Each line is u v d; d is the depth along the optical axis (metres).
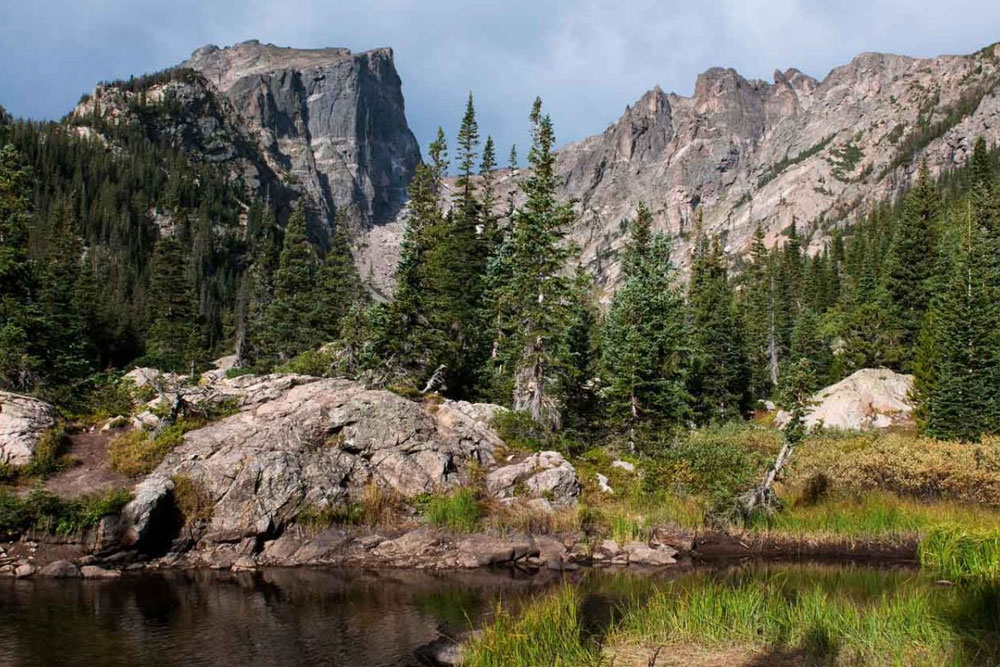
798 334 71.06
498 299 41.66
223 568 21.70
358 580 20.20
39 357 33.12
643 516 26.56
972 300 46.47
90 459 25.06
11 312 34.25
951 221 88.69
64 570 20.09
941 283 59.25
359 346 41.56
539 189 38.88
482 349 45.66
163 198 164.00
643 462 31.92
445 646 13.81
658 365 41.03
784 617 14.35
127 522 21.41
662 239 61.38
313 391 29.08
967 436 42.38
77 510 21.30
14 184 39.25
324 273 67.94
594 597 17.89
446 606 17.25
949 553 21.20
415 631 15.15
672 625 14.09
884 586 18.95
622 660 12.40
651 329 43.31
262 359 63.75
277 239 175.12
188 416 27.34
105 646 14.05
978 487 28.88
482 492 26.83
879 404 51.38
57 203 128.75
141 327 86.62
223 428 26.45
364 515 24.58
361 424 27.41
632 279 50.34
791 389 27.22
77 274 74.00
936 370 48.28
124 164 169.88
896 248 65.75
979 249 56.88
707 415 54.44
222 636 14.80
